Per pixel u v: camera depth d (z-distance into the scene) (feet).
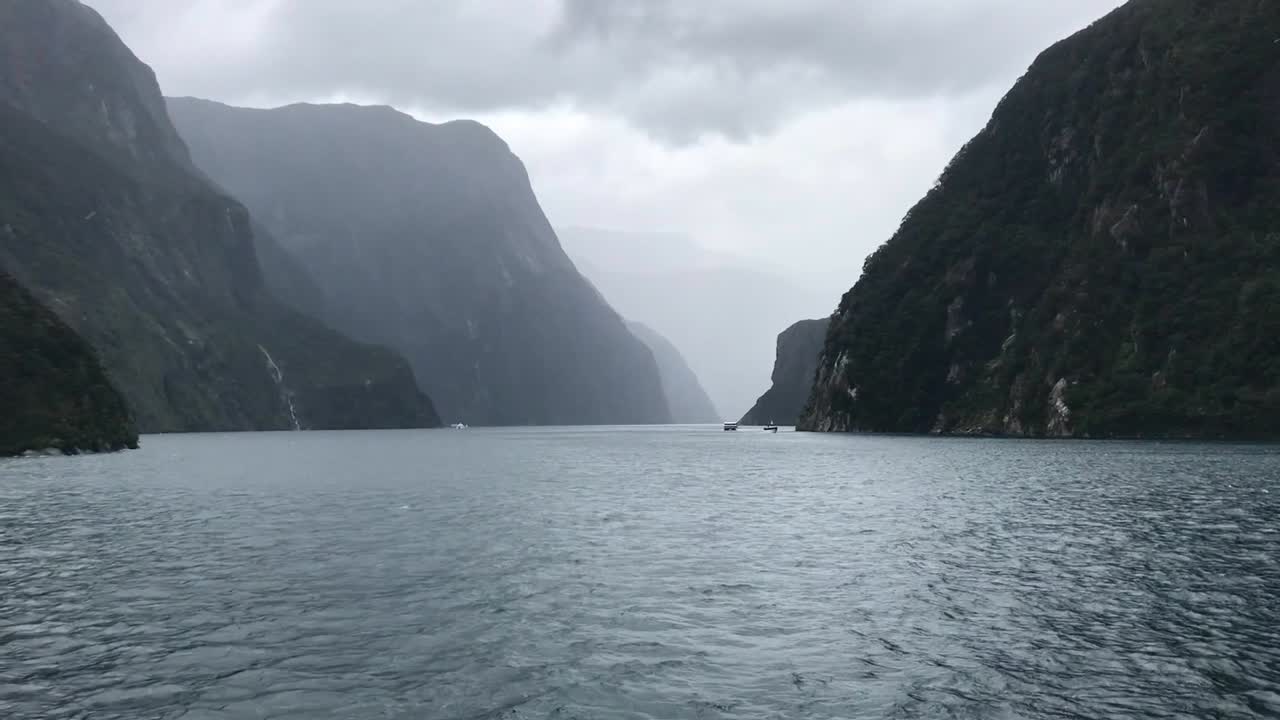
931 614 80.33
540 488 215.72
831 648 70.38
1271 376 424.46
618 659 67.92
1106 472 232.73
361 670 65.41
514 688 61.57
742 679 63.26
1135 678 62.59
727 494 195.42
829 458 337.93
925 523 140.05
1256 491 178.19
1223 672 63.62
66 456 362.12
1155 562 102.42
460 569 102.94
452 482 236.43
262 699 59.52
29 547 119.14
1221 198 509.35
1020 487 195.83
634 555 112.57
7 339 384.47
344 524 144.25
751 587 92.43
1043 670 64.54
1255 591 87.40
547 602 86.02
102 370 441.27
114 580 96.17
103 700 59.26
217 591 90.79
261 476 258.57
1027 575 96.43
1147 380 472.44
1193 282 486.38
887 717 56.03
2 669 65.41
